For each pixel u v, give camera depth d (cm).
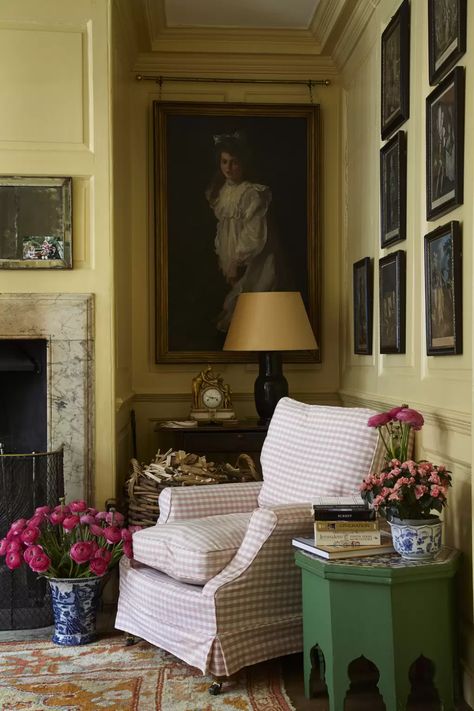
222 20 460
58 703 268
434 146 296
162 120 477
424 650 255
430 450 305
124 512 406
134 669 298
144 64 482
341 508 271
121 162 429
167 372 483
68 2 377
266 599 288
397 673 252
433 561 258
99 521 341
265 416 444
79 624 328
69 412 375
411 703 272
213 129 480
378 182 394
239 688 281
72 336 375
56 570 330
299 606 296
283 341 425
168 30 467
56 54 377
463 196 270
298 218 484
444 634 258
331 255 489
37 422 402
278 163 483
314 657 291
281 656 314
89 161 378
